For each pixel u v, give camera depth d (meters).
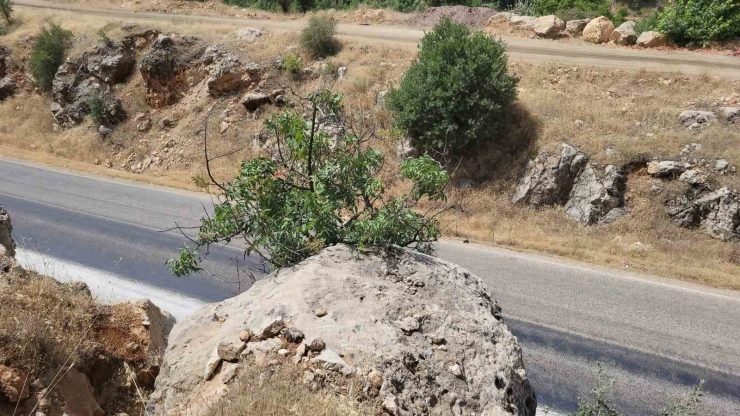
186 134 21.47
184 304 9.91
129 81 24.02
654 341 9.15
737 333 9.44
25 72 26.36
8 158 21.11
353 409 3.39
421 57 16.44
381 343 3.89
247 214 5.26
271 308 4.20
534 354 8.71
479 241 13.51
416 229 5.52
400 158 16.64
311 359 3.73
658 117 15.37
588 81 17.58
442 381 3.82
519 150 15.76
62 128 24.02
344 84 19.84
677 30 19.92
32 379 4.98
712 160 13.60
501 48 16.27
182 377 3.86
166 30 24.38
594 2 28.91
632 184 14.23
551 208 14.67
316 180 5.23
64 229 13.69
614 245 13.12
